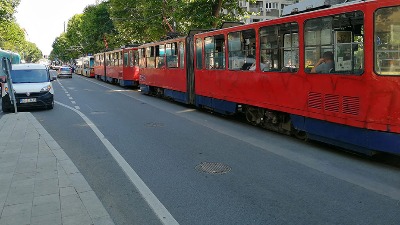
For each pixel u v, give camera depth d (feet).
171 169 21.99
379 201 16.83
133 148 27.27
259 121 34.58
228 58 38.42
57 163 22.00
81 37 237.25
